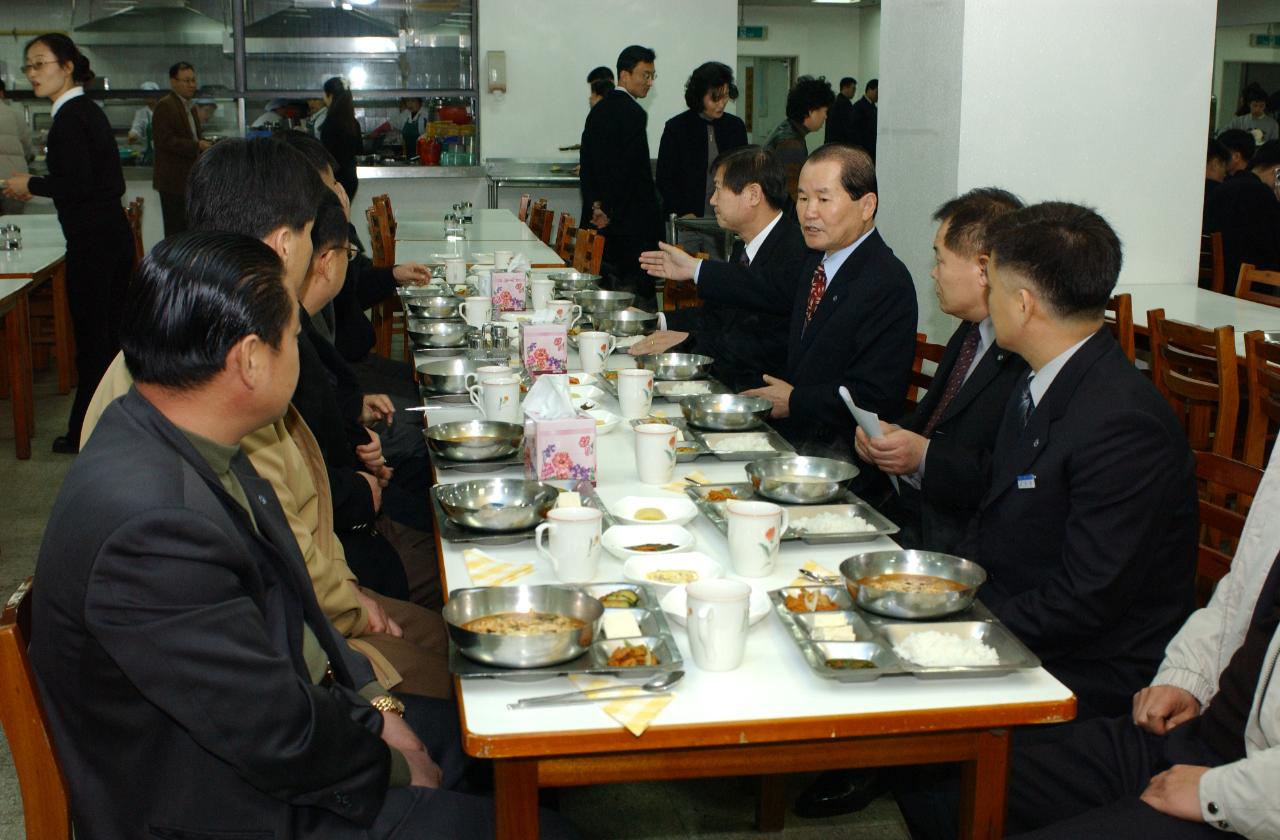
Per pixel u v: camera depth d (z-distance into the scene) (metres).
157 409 1.33
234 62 9.10
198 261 1.30
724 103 6.97
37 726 1.31
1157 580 1.88
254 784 1.29
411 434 3.21
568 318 3.60
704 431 2.50
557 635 1.38
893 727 1.34
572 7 9.45
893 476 2.67
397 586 2.38
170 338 1.29
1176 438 1.83
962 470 2.25
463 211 7.04
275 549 1.40
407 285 4.43
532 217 7.64
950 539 2.30
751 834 2.26
